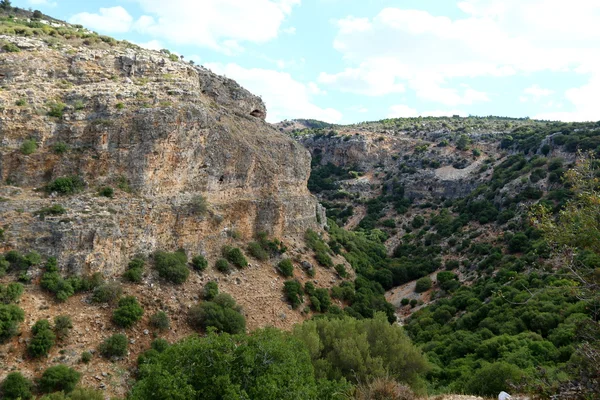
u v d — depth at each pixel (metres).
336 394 18.47
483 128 135.88
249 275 39.59
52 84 34.75
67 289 27.22
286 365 16.23
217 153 40.56
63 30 45.72
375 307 48.59
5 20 46.88
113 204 31.45
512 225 64.50
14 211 28.23
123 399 23.08
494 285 48.59
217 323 31.17
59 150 31.47
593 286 14.09
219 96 49.78
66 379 23.06
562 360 28.88
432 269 68.38
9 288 25.20
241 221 42.78
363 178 121.19
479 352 34.75
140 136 33.78
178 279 33.00
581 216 14.13
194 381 15.02
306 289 43.34
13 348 23.45
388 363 24.58
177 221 35.62
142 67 40.44
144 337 28.23
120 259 31.06
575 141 72.31
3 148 30.03
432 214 92.44
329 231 64.06
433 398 19.91
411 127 150.88
